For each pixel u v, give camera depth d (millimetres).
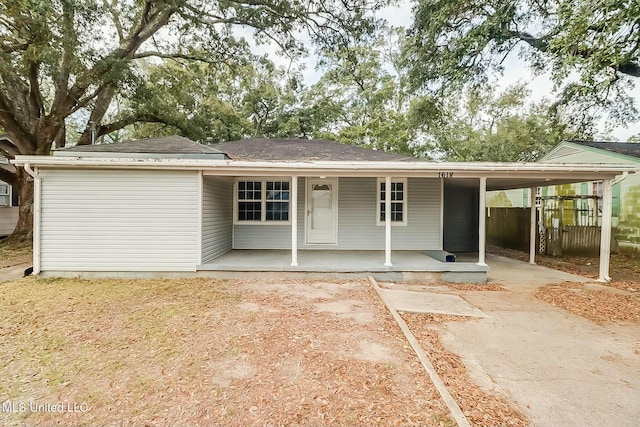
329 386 2738
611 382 2965
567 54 6965
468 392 2740
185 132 16875
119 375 2916
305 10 14125
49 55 9570
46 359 3211
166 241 6750
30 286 5949
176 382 2801
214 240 7688
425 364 3109
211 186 7402
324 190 9438
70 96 11828
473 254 10844
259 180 9359
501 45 12305
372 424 2266
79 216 6602
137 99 13578
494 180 8773
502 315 4750
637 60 6582
